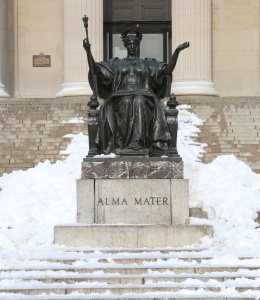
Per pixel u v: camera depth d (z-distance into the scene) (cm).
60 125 2866
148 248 1836
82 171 1959
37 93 3884
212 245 1845
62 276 1653
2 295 1566
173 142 2003
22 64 3891
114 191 1944
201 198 2169
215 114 2938
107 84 2075
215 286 1593
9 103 3078
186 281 1631
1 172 2558
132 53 2091
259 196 2259
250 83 3891
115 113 2017
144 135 1991
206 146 2706
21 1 3900
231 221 2080
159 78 2067
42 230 1961
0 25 3756
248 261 1722
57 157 2631
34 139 2766
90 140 2003
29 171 2428
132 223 1936
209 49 3588
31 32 3897
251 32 3897
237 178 2314
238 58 3888
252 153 2669
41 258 1747
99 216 1942
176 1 3597
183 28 3572
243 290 1585
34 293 1581
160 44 4112
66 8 3619
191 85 3528
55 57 3897
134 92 2006
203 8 3581
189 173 2286
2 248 1833
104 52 4109
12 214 2069
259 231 1920
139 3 4119
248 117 2897
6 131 2811
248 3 3900
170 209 1939
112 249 1819
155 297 1545
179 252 1798
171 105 2022
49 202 2148
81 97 3512
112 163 1956
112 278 1634
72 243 1856
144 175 1952
